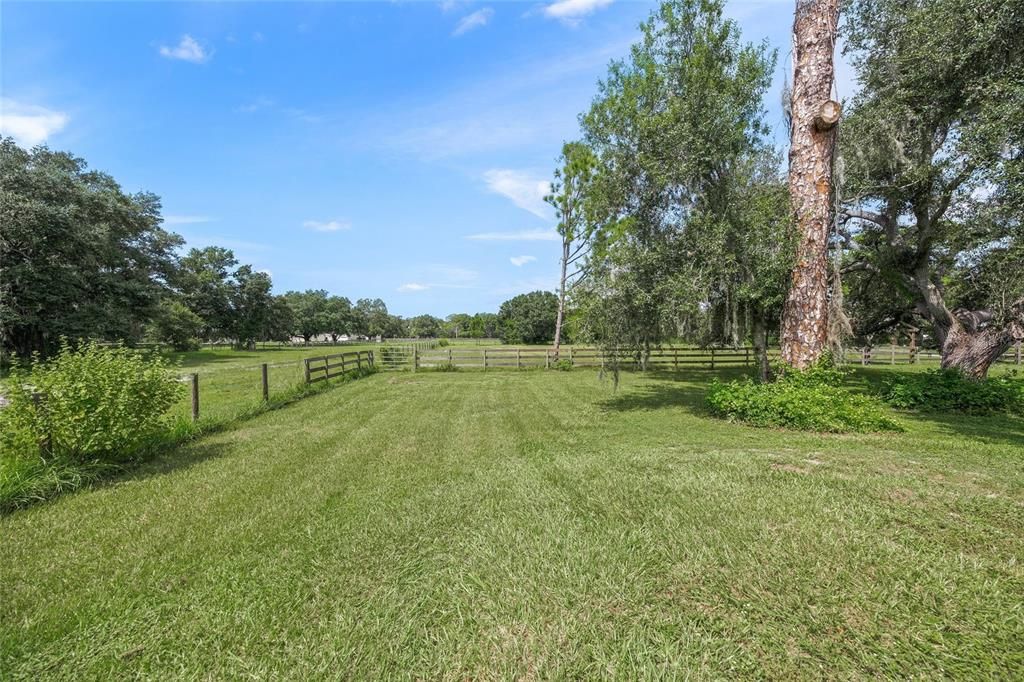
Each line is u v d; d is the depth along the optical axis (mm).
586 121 14000
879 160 10352
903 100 9938
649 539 3297
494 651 2260
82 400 5156
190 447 6605
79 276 24859
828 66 7789
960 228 10812
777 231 8414
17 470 4605
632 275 8617
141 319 30609
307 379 12898
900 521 3467
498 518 3828
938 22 8570
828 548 3045
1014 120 7059
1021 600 2467
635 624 2402
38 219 21656
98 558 3346
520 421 8383
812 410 7000
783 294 8641
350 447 6543
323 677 2121
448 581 2887
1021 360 19906
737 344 11203
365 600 2721
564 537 3385
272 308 61125
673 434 6965
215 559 3285
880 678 1993
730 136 8617
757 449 5832
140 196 38031
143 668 2232
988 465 4902
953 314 11781
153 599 2809
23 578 3088
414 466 5551
